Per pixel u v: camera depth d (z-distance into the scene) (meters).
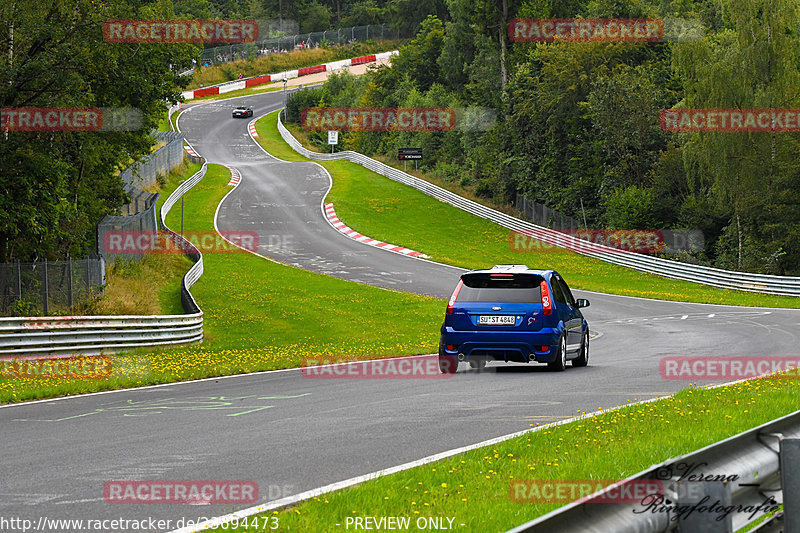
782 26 110.44
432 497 13.51
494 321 33.25
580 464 15.73
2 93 56.94
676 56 114.94
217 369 37.31
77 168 74.25
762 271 107.06
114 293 66.75
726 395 25.41
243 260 102.56
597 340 52.88
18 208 58.56
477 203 139.75
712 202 117.31
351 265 101.50
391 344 52.72
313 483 15.17
